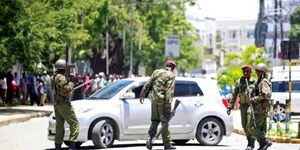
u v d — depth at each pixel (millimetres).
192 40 155125
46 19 52594
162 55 128750
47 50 55188
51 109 56625
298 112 49594
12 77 62344
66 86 25219
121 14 101125
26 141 31375
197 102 28984
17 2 50344
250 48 86625
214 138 29266
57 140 25922
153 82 25797
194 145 29438
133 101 27969
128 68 120500
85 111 27250
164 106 25594
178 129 28531
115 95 28016
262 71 25422
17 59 52531
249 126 25312
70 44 64875
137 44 117750
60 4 56031
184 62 151750
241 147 29141
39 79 63812
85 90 67250
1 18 50438
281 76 49875
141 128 27969
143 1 110750
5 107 58312
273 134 35406
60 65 25500
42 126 41250
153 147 28219
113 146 28766
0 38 50312
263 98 25141
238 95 26016
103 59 103688
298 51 38156
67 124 27375
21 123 43719
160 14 116812
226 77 82250
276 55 114938
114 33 103562
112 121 27672
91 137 27344
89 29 89188
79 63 105188
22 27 50500
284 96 49281
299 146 31156
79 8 61844
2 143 30375
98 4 83625
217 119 29281
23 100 63406
